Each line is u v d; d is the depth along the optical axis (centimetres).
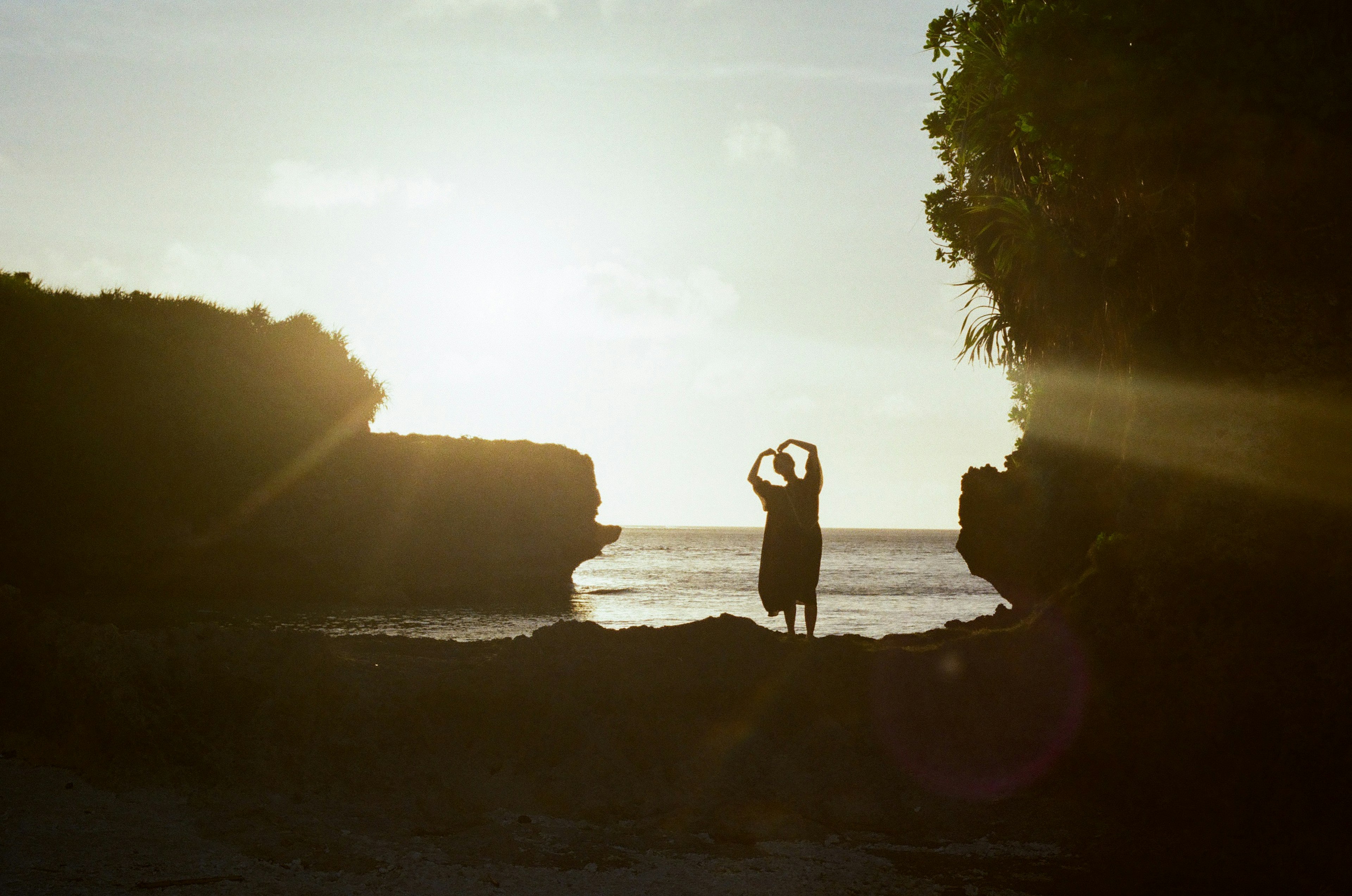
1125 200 718
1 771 630
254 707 714
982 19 819
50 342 3647
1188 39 573
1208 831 593
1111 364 802
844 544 17338
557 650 817
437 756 686
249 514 4131
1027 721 718
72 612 2595
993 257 891
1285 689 591
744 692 754
